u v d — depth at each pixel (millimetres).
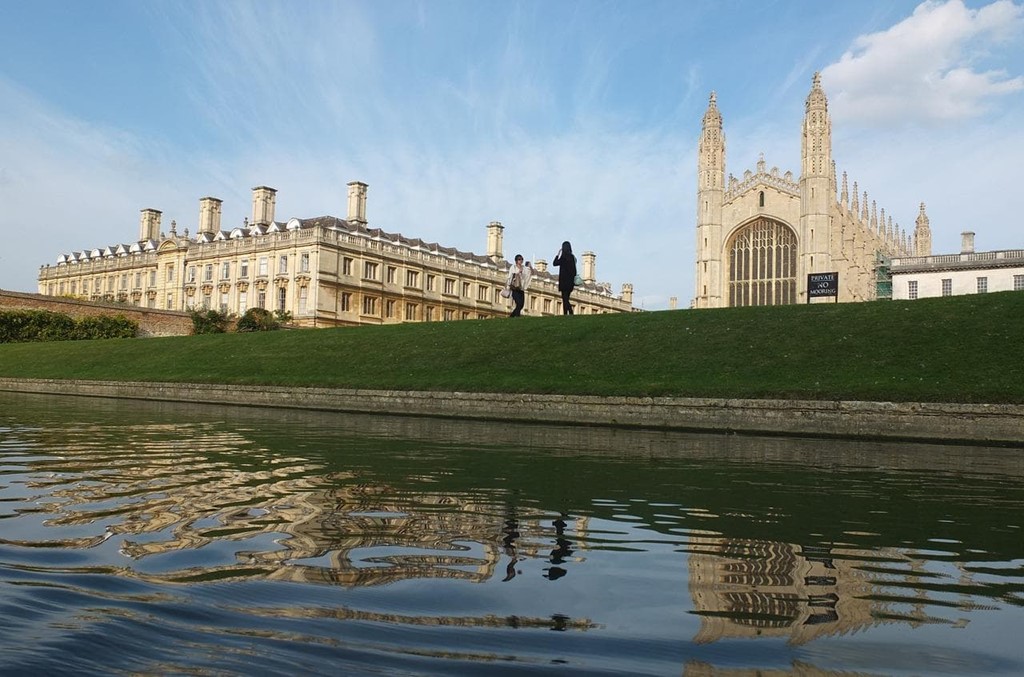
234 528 5324
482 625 3363
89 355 36062
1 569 4141
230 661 2879
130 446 10773
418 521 5699
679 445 12938
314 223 71938
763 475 8922
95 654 2918
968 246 65125
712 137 71188
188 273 77750
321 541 4961
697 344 22172
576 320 27203
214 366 29297
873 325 20969
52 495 6594
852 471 9516
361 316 70062
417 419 18562
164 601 3609
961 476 9125
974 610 3719
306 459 9609
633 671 2861
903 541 5289
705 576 4301
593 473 8820
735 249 70375
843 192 69500
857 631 3371
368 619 3410
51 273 100625
